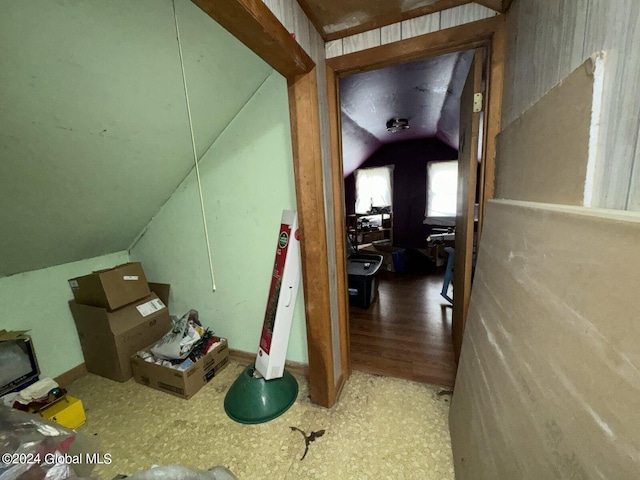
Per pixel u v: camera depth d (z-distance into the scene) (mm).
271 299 1641
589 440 424
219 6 745
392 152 5555
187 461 1294
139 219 2021
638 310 367
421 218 5516
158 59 1138
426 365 1946
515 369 708
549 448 518
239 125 1686
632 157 441
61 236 1677
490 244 1097
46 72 933
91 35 928
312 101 1253
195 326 1945
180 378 1694
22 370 1601
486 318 1003
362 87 2242
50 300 1856
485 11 1155
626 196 458
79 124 1162
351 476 1190
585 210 519
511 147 1014
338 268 1656
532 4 885
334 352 1627
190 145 1674
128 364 1910
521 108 967
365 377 1836
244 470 1238
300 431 1426
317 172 1316
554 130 685
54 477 864
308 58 1186
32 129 1060
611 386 398
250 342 2047
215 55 1271
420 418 1478
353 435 1390
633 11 431
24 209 1353
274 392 1577
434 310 2865
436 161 5227
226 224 1891
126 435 1452
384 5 1175
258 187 1740
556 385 528
